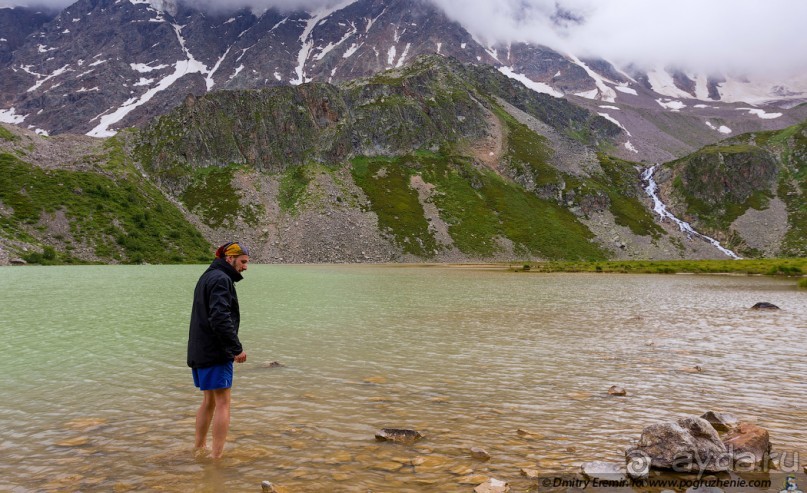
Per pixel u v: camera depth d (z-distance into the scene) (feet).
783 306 114.52
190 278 195.42
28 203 380.37
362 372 44.88
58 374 43.65
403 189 652.48
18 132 540.11
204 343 25.53
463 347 57.67
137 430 29.32
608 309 102.94
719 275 298.35
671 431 24.31
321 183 626.23
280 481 21.90
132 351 54.08
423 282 198.29
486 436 28.22
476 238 582.76
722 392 38.42
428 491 20.76
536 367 47.37
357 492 20.59
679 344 60.95
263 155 648.38
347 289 153.48
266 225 542.98
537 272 327.47
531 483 21.50
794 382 41.75
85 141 602.03
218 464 23.97
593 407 34.32
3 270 250.37
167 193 549.95
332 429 29.48
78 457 24.89
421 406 34.40
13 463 24.07
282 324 76.07
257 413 32.63
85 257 350.43
